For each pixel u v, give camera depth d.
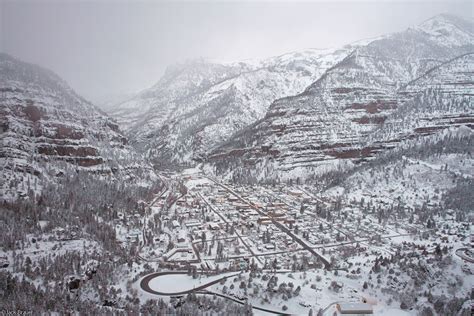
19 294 164.00
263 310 160.88
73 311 159.00
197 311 156.38
